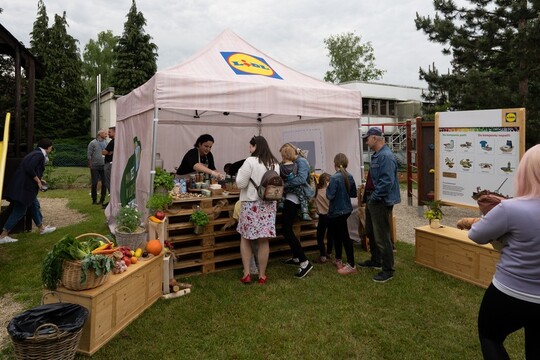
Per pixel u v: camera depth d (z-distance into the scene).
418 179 8.49
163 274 3.97
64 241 2.91
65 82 36.62
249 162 4.21
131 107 5.54
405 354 2.96
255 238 4.20
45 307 2.70
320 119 6.74
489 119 6.47
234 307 3.73
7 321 3.45
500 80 14.41
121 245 3.92
